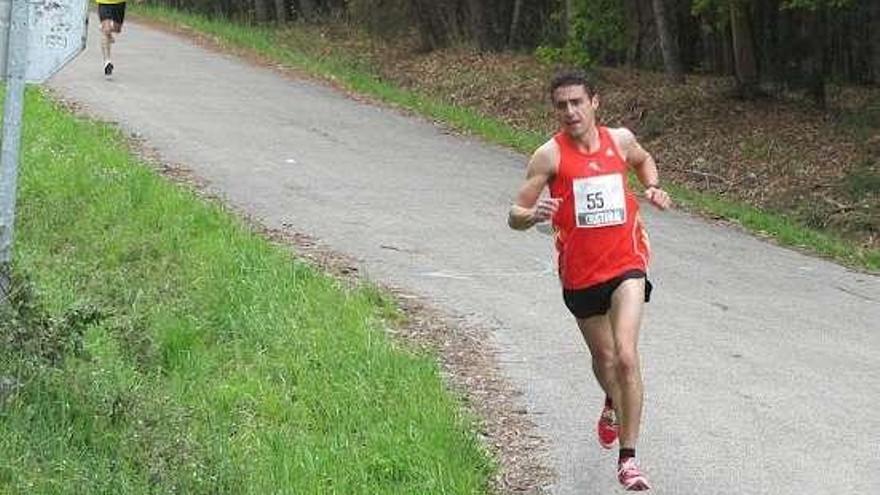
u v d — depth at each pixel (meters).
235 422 9.97
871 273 18.25
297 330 12.05
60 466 8.34
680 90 32.44
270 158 22.45
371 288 14.24
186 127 24.50
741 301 15.64
